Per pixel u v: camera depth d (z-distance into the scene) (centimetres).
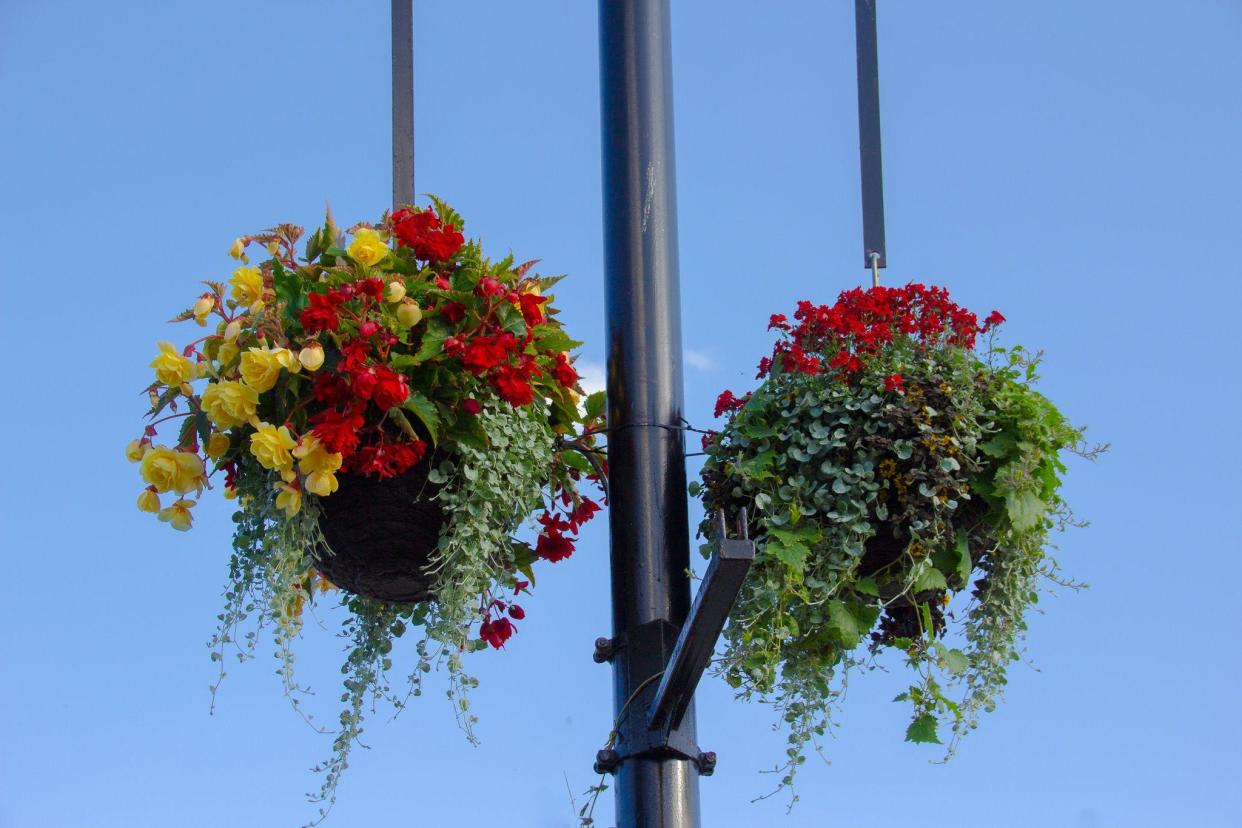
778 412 506
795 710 483
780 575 484
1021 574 507
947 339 516
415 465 467
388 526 466
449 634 455
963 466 499
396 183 523
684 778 447
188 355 471
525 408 480
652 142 515
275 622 450
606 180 516
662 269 505
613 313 502
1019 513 493
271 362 454
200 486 466
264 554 459
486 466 463
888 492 494
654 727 445
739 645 480
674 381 498
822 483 494
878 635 525
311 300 461
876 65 551
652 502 482
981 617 506
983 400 506
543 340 493
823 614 489
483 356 465
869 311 516
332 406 459
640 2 528
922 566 486
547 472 488
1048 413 509
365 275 477
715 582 376
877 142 543
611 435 493
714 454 502
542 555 511
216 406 456
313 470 451
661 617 468
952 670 495
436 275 486
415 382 468
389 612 505
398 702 466
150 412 471
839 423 496
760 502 488
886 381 498
